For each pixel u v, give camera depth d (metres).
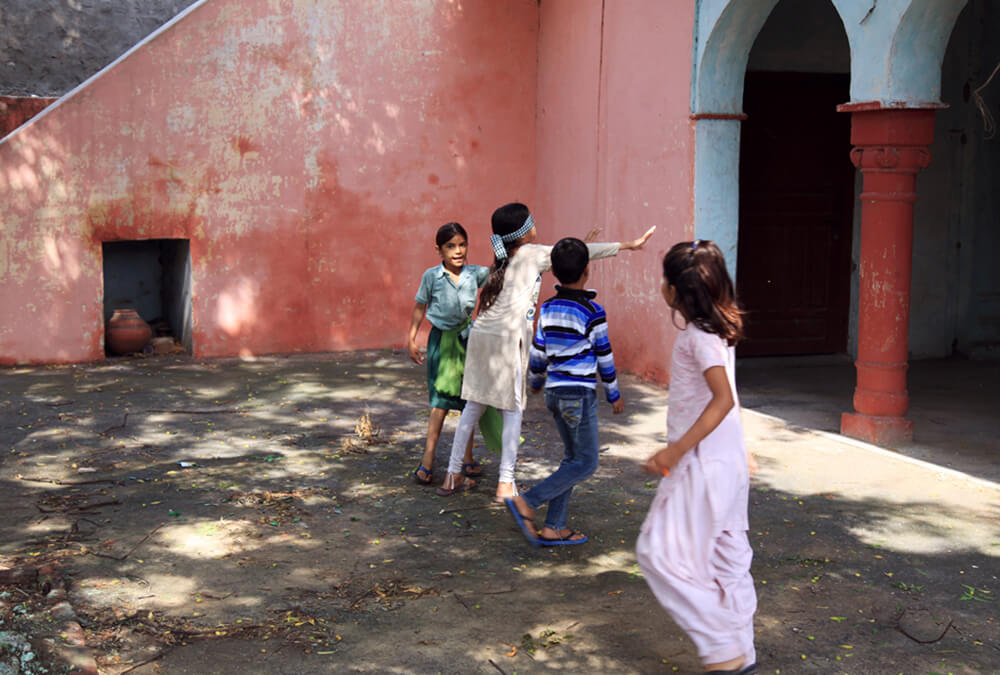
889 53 6.31
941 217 10.19
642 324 9.38
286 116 10.40
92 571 4.48
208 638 3.82
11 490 5.72
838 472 6.21
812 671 3.62
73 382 8.93
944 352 10.46
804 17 9.83
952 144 10.11
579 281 4.77
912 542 4.98
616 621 4.04
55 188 9.58
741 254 10.02
